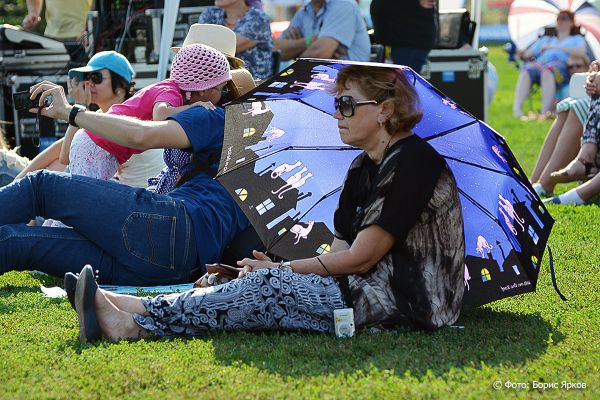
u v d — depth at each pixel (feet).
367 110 20.33
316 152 23.59
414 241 20.54
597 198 42.98
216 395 16.92
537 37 89.76
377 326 20.75
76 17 55.01
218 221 26.55
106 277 26.21
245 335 20.58
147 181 31.37
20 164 34.65
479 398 16.65
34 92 24.86
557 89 88.99
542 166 47.24
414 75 21.36
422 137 22.38
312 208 23.35
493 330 21.33
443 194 20.42
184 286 26.13
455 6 66.18
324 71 22.03
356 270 20.61
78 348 19.90
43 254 25.77
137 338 20.48
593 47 87.25
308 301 20.47
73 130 31.91
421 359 18.86
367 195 21.01
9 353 19.62
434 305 20.67
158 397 16.92
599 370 18.43
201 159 26.86
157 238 25.80
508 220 23.06
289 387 17.31
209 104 26.50
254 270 21.39
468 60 60.23
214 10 47.70
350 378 17.61
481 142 22.36
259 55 47.19
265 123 23.71
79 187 25.64
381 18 55.93
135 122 24.89
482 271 22.88
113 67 31.86
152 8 50.31
